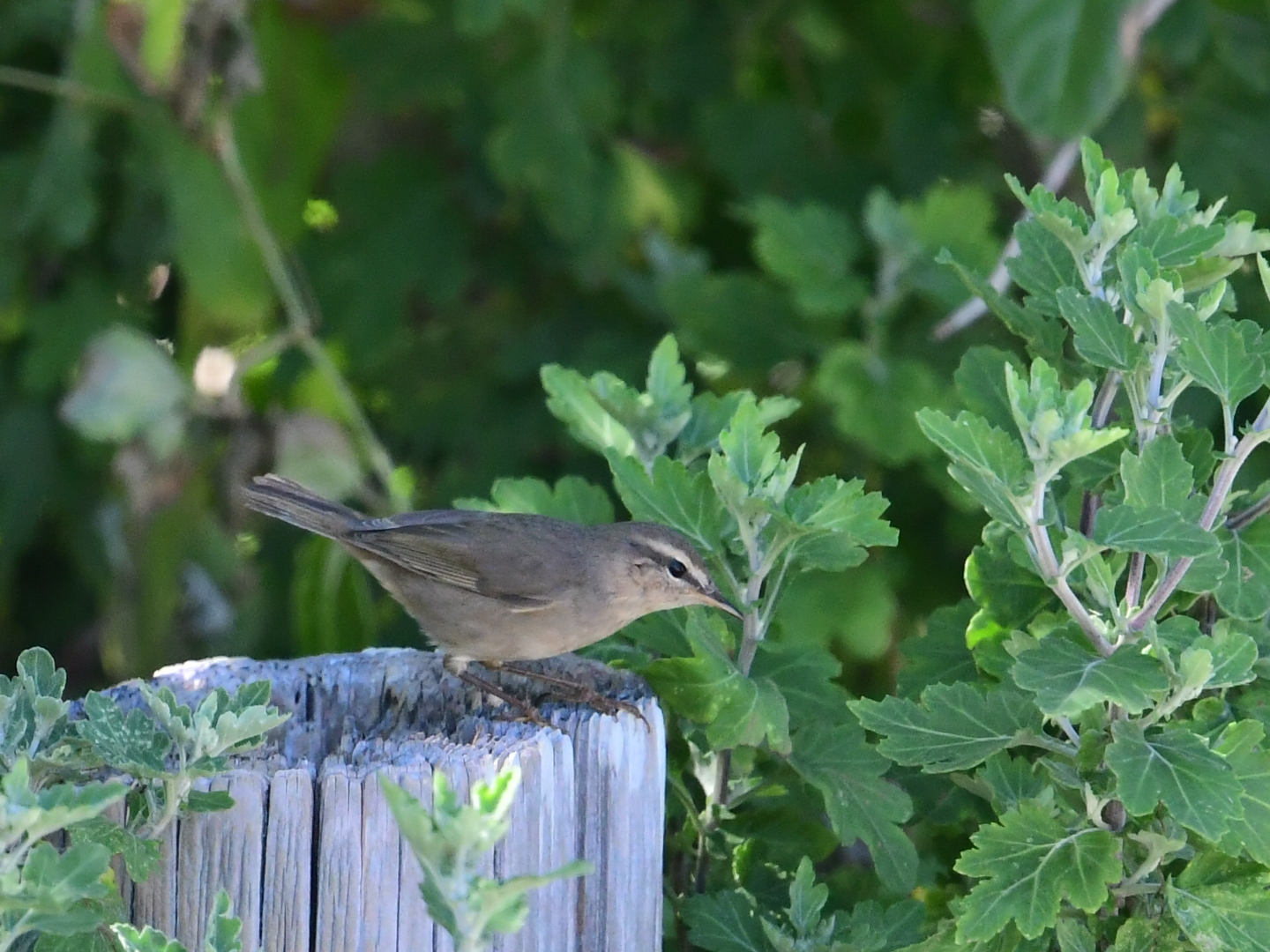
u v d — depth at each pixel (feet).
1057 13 37.70
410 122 49.78
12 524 44.75
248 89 42.11
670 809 30.99
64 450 45.39
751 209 42.04
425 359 48.01
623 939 25.62
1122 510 23.70
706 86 46.75
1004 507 24.38
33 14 43.42
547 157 42.86
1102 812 25.94
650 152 47.78
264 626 47.32
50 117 45.09
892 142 46.03
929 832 31.71
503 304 48.34
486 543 32.55
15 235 42.68
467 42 44.83
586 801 25.22
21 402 44.91
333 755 24.40
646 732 25.88
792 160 45.88
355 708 28.48
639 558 32.14
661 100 47.42
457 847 18.56
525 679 29.63
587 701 27.14
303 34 45.16
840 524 27.27
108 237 45.03
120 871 22.94
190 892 22.81
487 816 18.54
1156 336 25.53
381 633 45.73
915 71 47.29
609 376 31.32
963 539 42.09
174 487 41.91
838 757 27.66
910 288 39.14
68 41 43.75
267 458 42.83
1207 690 26.58
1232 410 24.68
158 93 41.42
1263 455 39.52
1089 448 22.98
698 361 42.75
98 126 44.60
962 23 46.91
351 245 46.78
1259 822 23.27
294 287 46.21
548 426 45.29
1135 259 25.48
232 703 23.52
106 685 48.34
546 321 46.39
